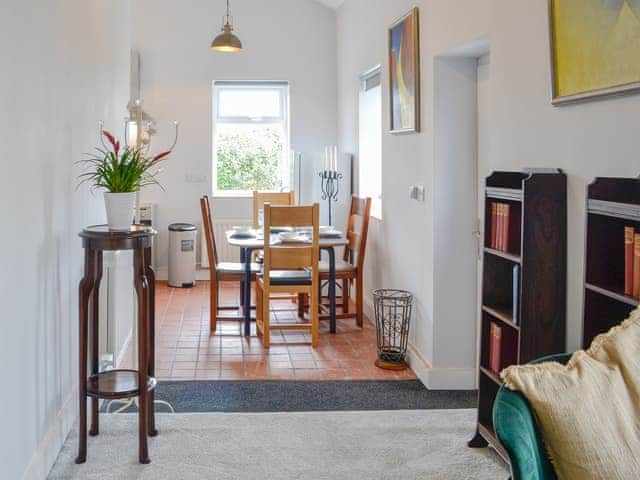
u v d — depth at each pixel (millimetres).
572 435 1487
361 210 5340
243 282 5414
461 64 3648
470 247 3715
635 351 1619
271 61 7051
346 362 4250
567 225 2324
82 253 3303
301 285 4594
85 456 2676
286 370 4062
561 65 2264
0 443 2008
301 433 3010
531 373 1586
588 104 2160
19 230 2215
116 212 2699
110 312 3656
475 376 3738
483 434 2809
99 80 3750
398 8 4445
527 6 2600
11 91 2111
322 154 6859
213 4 6953
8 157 2088
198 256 7164
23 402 2256
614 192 1925
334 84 7129
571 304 2311
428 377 3723
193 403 3436
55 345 2721
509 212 2662
